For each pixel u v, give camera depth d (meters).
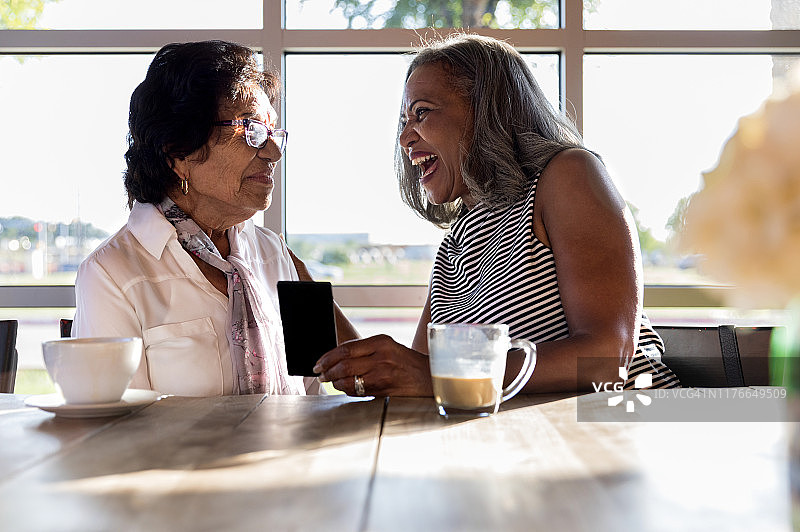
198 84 1.34
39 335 2.28
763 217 0.27
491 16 2.27
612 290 1.16
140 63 2.28
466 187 1.55
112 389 0.89
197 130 1.34
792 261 0.27
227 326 1.35
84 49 2.24
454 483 0.58
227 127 1.36
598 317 1.14
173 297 1.33
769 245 0.27
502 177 1.41
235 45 1.44
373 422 0.84
